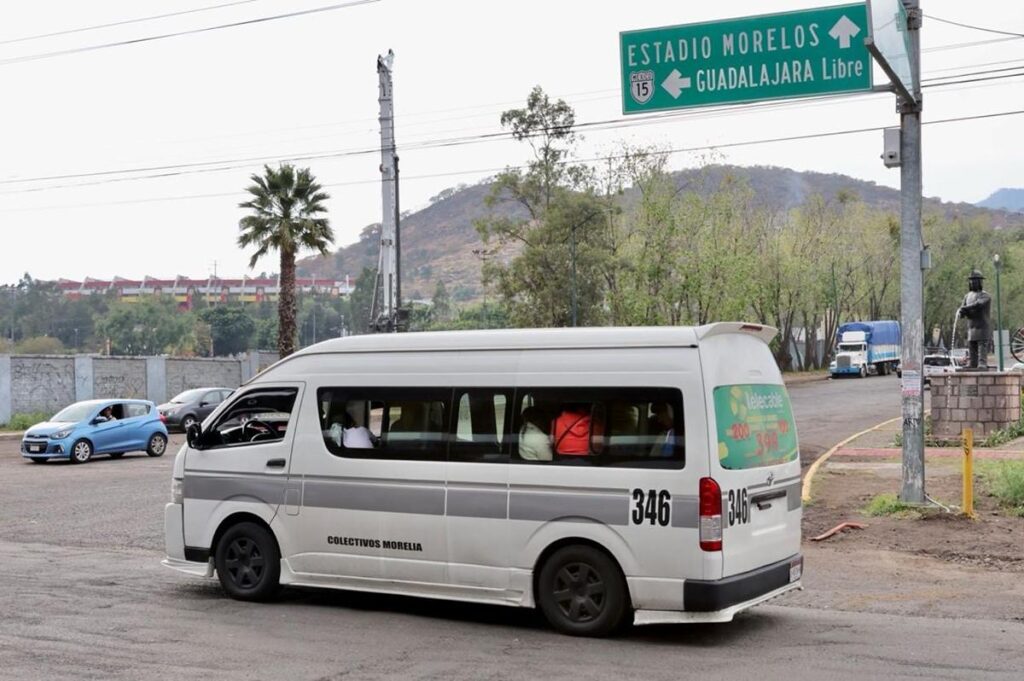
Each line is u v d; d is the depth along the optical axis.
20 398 42.56
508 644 8.05
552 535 8.30
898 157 14.68
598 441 8.22
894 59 13.24
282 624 8.78
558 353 8.51
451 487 8.73
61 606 9.53
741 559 8.00
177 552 10.09
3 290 183.00
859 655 7.68
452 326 95.31
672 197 68.62
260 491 9.64
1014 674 7.09
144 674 7.17
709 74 14.78
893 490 16.33
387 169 29.25
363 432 9.24
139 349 150.38
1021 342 44.06
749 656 7.65
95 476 22.86
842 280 92.31
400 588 8.98
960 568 11.51
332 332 186.12
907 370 14.73
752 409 8.41
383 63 28.95
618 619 8.11
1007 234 125.69
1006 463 16.94
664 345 8.12
